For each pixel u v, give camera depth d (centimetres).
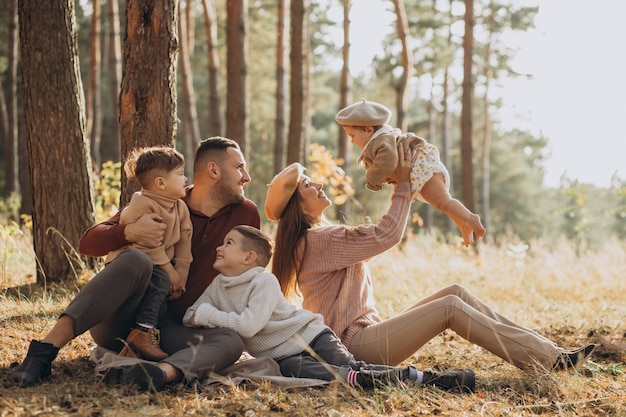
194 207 419
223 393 359
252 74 3152
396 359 409
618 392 408
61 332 361
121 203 627
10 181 1836
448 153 3028
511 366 461
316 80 3609
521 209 4562
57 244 663
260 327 379
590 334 588
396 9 1764
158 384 350
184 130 2169
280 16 1584
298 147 1363
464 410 361
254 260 391
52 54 655
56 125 659
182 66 1755
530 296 783
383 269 914
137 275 360
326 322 416
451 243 1225
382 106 457
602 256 1027
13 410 311
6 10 2138
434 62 2602
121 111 625
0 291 640
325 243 420
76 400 334
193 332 379
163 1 619
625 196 1716
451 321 407
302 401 350
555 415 366
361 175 2923
